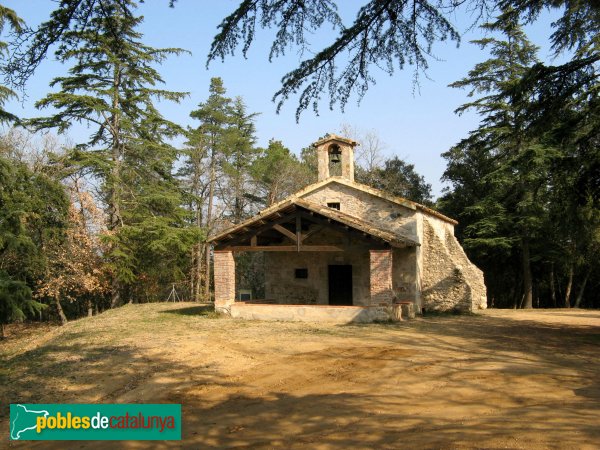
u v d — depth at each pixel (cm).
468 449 496
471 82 2805
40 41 525
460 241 3516
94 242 2680
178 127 2831
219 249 1788
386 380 836
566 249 2892
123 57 2545
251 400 748
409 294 1909
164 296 3603
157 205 2858
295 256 2044
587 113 1164
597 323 1712
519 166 1484
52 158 2541
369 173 4053
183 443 582
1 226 1770
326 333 1360
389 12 591
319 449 529
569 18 1056
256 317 1678
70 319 3247
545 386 771
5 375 936
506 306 3669
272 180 4059
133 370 953
